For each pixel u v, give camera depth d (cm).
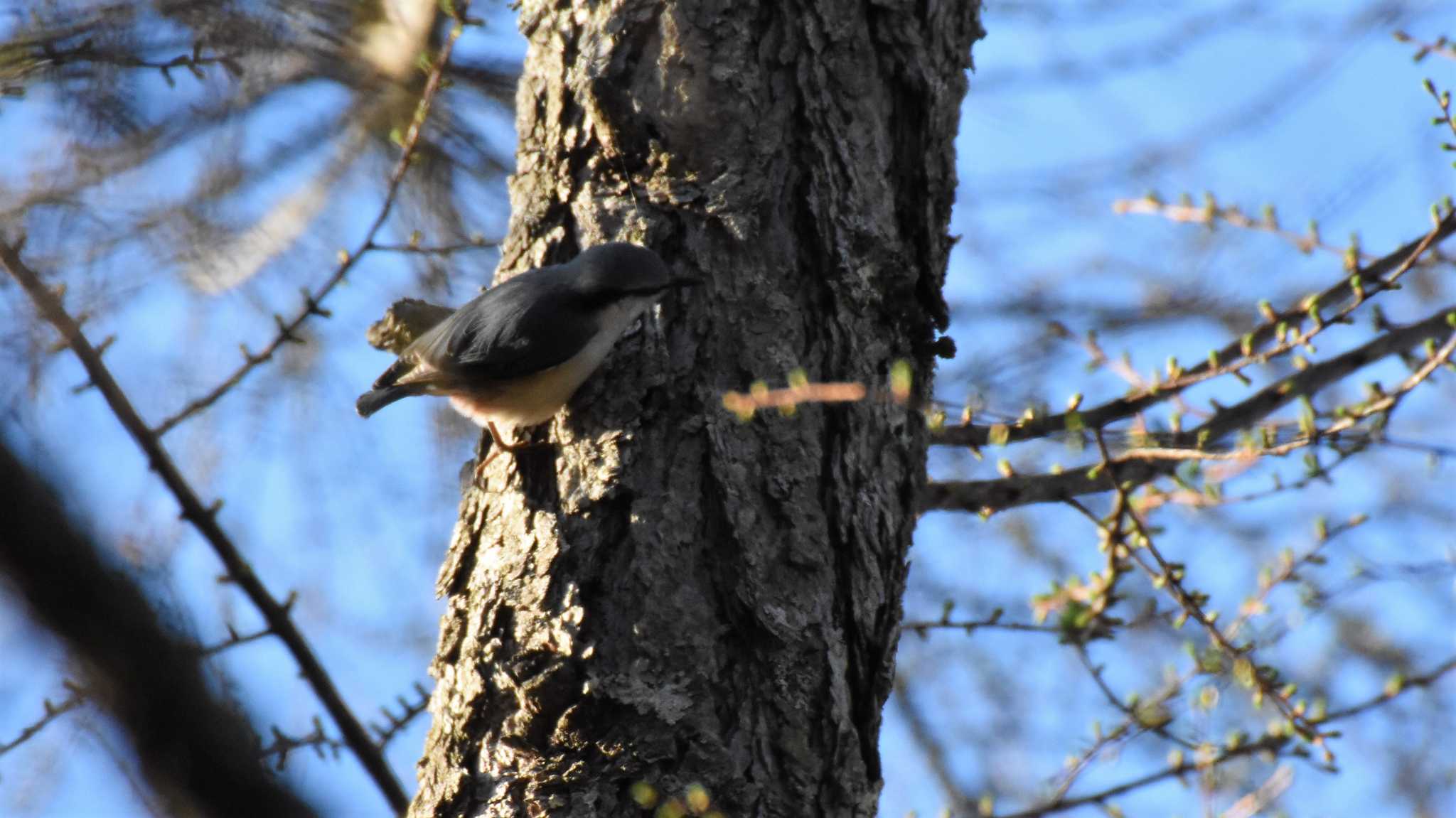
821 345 779
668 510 738
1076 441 830
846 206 794
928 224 818
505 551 758
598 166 834
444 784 719
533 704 701
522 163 879
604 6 833
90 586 436
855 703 739
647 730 694
